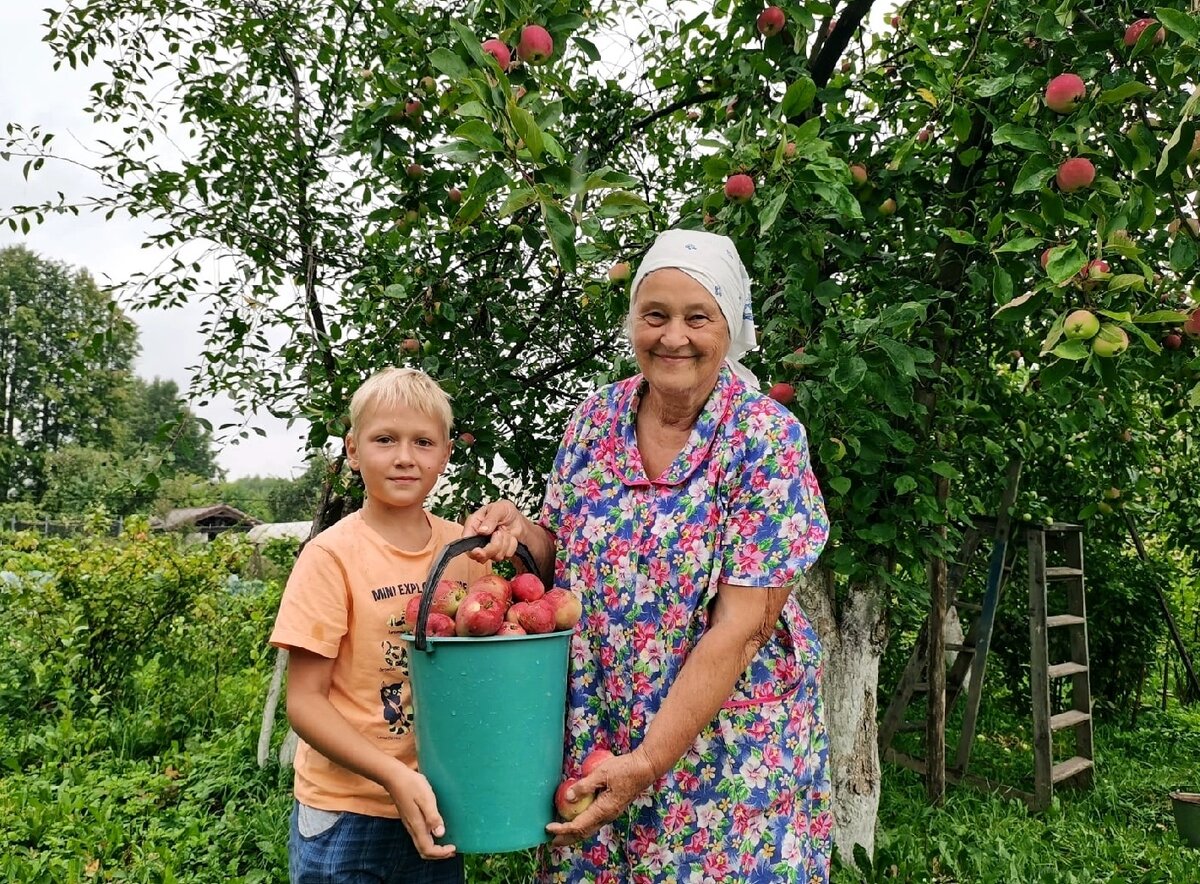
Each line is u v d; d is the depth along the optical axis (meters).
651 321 1.52
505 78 1.45
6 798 3.73
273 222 4.13
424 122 2.76
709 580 1.51
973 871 3.31
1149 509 6.00
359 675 1.67
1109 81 2.06
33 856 3.23
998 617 5.92
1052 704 6.14
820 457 2.65
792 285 2.55
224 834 3.45
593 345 3.84
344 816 1.64
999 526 4.74
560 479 1.73
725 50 2.99
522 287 3.57
